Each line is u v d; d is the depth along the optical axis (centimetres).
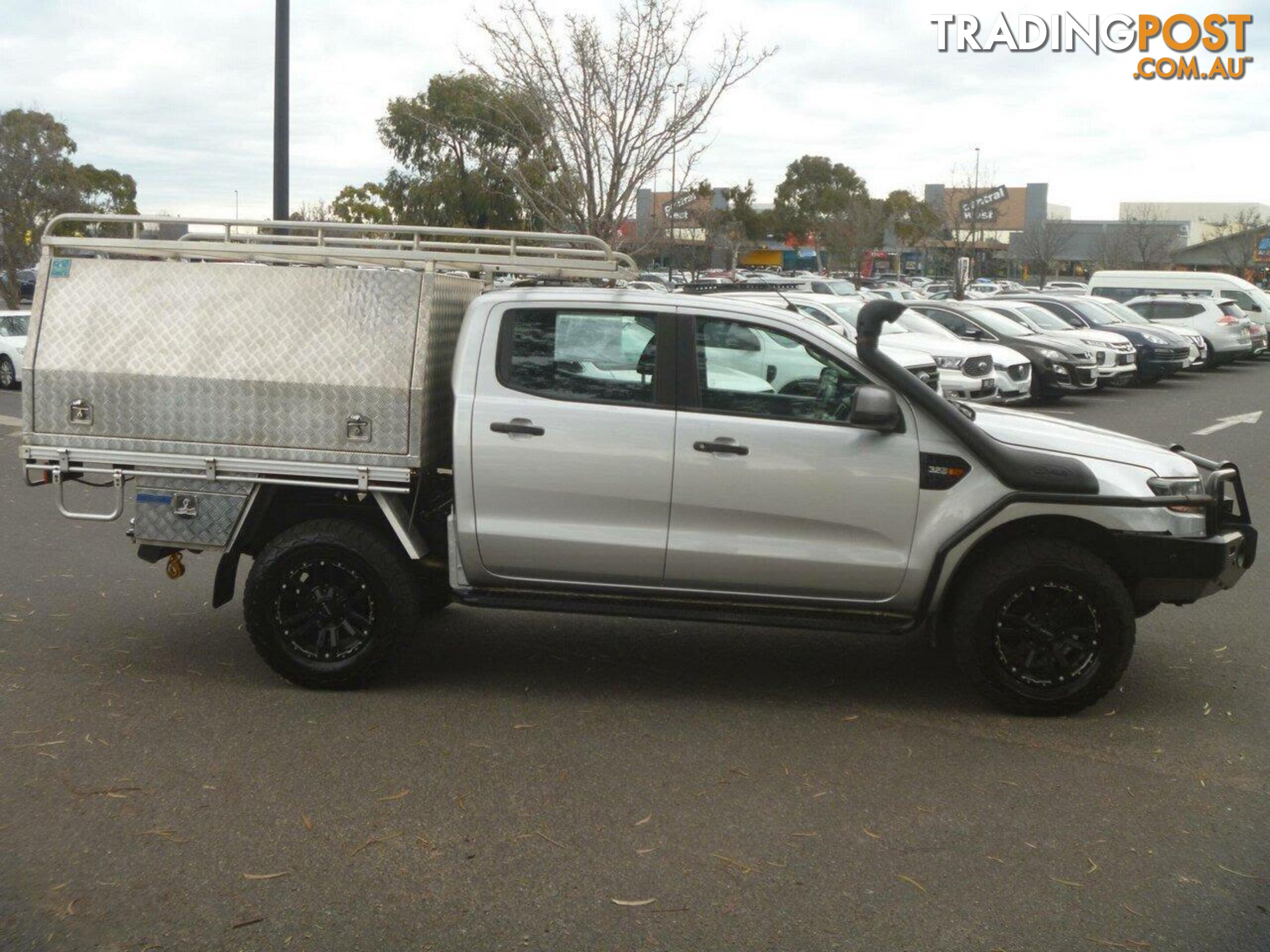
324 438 593
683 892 408
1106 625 570
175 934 377
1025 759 532
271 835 446
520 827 456
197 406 600
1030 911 397
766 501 579
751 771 514
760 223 6675
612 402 586
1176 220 8981
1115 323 2612
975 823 465
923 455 574
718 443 576
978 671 580
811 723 575
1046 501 572
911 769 518
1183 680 648
